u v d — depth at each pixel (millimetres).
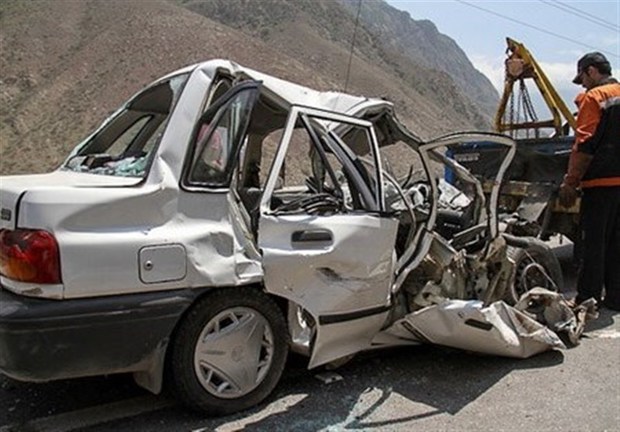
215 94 3709
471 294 4680
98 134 4395
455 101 114500
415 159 5234
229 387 3527
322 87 73188
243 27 109375
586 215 5461
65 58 77375
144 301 3154
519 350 4398
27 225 3018
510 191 7250
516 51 10148
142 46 76750
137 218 3207
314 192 4469
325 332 3787
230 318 3512
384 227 4039
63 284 2975
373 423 3521
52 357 2982
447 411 3689
